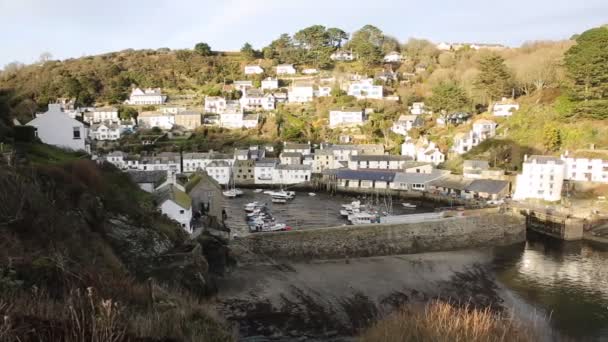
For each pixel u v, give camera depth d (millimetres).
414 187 91812
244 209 78812
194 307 26688
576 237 61594
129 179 52844
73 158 46062
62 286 19188
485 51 171750
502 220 60312
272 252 51562
